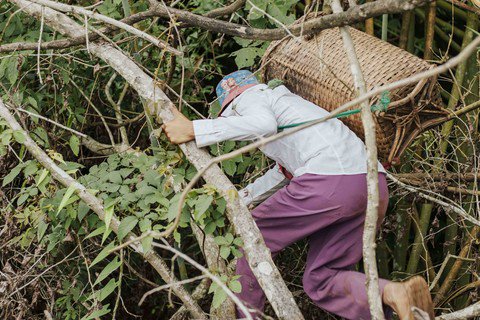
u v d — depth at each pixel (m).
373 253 2.27
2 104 3.13
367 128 2.27
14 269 3.55
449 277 3.92
